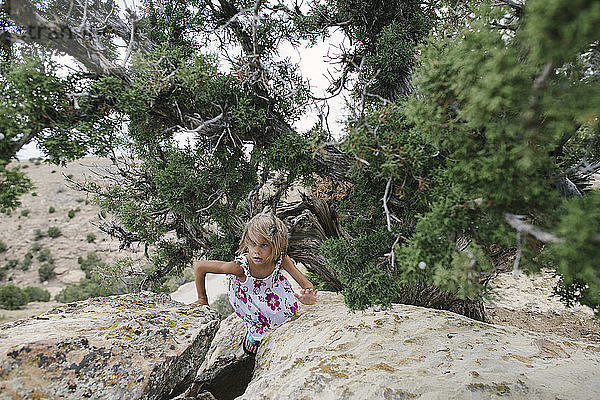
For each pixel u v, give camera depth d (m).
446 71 2.03
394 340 3.71
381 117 3.04
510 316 7.61
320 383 2.91
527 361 3.15
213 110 4.43
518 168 1.87
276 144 4.44
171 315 3.89
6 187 2.54
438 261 2.23
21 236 42.12
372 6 5.43
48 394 2.46
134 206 6.72
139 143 5.60
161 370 2.96
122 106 3.59
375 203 3.66
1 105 2.75
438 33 2.47
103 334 3.17
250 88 4.54
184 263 8.19
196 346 3.50
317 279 9.48
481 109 1.77
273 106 4.84
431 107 2.10
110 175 6.89
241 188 5.82
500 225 2.09
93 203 7.36
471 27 2.06
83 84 3.50
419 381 2.78
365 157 3.09
